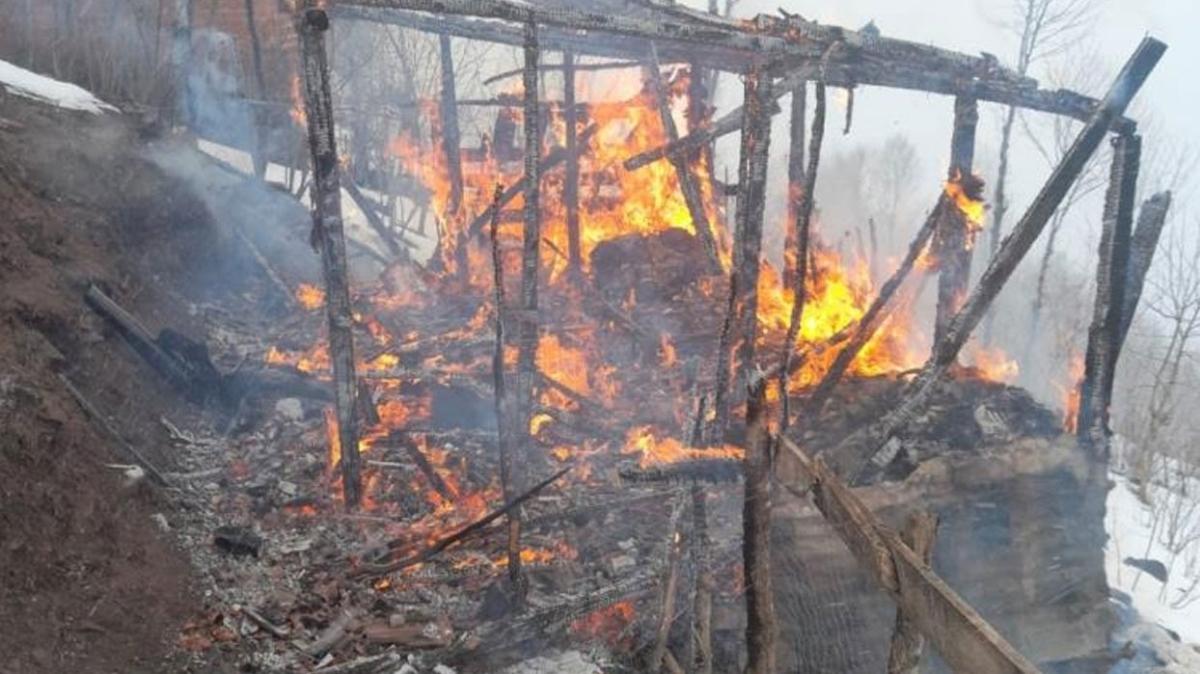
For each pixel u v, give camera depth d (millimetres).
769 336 12961
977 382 10641
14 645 5738
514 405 10375
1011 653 3061
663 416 11492
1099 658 9336
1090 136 9281
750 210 9961
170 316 12648
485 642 7340
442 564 8438
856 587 7805
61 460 7457
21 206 10750
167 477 9180
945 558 8695
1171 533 14391
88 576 6777
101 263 11570
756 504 5102
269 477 9742
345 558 8375
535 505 9391
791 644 7602
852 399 10273
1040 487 9195
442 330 14328
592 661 7477
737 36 9773
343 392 9172
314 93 8641
